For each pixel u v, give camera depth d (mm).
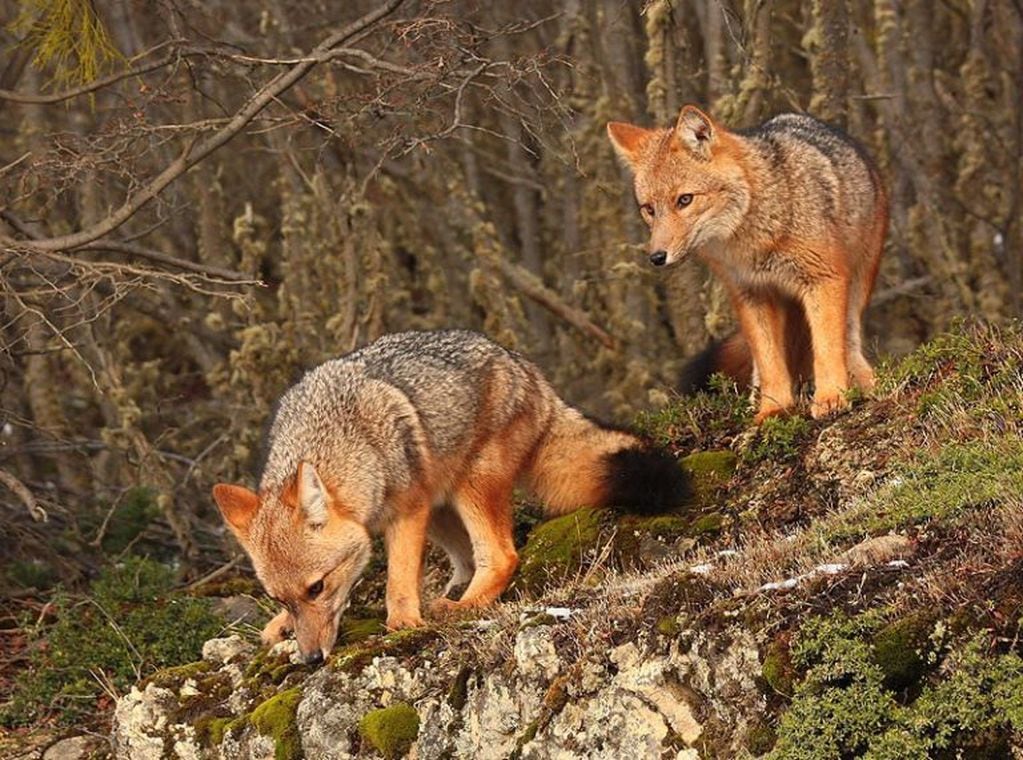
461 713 10195
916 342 20281
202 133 17078
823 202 12930
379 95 13922
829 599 8922
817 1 18047
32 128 18328
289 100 19125
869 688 8422
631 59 19922
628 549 12227
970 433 11055
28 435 19312
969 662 8273
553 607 10289
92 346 17484
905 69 20766
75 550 16750
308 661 11320
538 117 14953
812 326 12984
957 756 8195
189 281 14023
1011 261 19828
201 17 20469
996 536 8984
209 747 11453
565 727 9438
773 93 18656
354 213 18672
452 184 20219
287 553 11336
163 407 20797
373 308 18844
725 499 12453
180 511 17531
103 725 12953
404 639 10938
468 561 12977
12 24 15266
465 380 12289
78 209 19312
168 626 13797
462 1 19844
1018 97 20156
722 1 15750
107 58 15336
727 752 8789
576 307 20906
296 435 11969
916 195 20469
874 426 12203
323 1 21906
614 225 19641
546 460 12852
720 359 14312
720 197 12898
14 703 13359
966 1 22141
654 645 9289
